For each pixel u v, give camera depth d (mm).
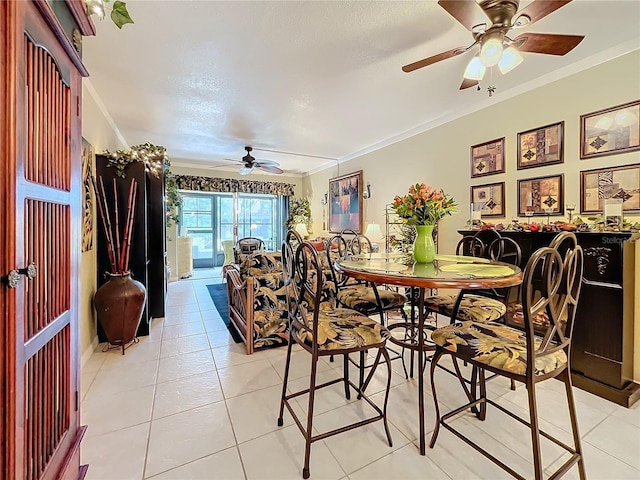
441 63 2449
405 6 1809
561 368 1265
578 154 2475
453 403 1957
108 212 2828
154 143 4863
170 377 2271
